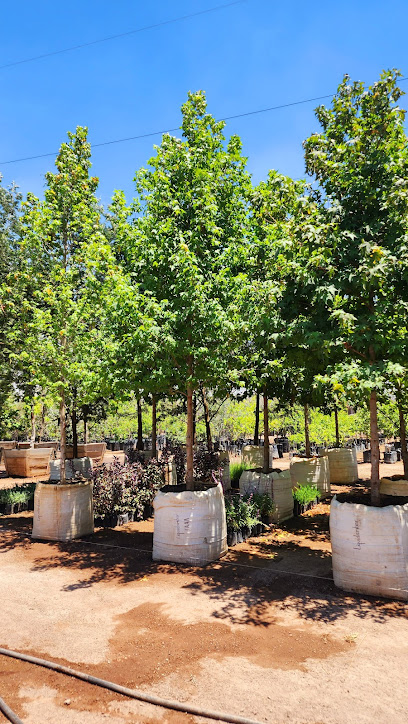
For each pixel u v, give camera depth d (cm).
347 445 2205
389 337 545
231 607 486
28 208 856
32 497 1064
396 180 539
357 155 591
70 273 811
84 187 895
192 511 643
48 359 815
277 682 345
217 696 329
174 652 391
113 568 626
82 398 823
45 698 332
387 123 580
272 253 735
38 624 457
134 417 2403
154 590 540
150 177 764
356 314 602
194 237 698
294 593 525
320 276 574
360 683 343
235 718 301
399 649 393
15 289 897
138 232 718
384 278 511
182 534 638
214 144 766
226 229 774
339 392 519
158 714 313
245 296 665
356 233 584
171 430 2142
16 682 354
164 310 700
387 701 321
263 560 650
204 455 1137
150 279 690
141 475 963
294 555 674
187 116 768
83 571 616
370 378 505
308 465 1084
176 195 724
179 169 730
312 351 601
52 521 775
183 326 673
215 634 423
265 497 857
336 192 622
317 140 608
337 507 551
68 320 797
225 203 776
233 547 719
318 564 630
